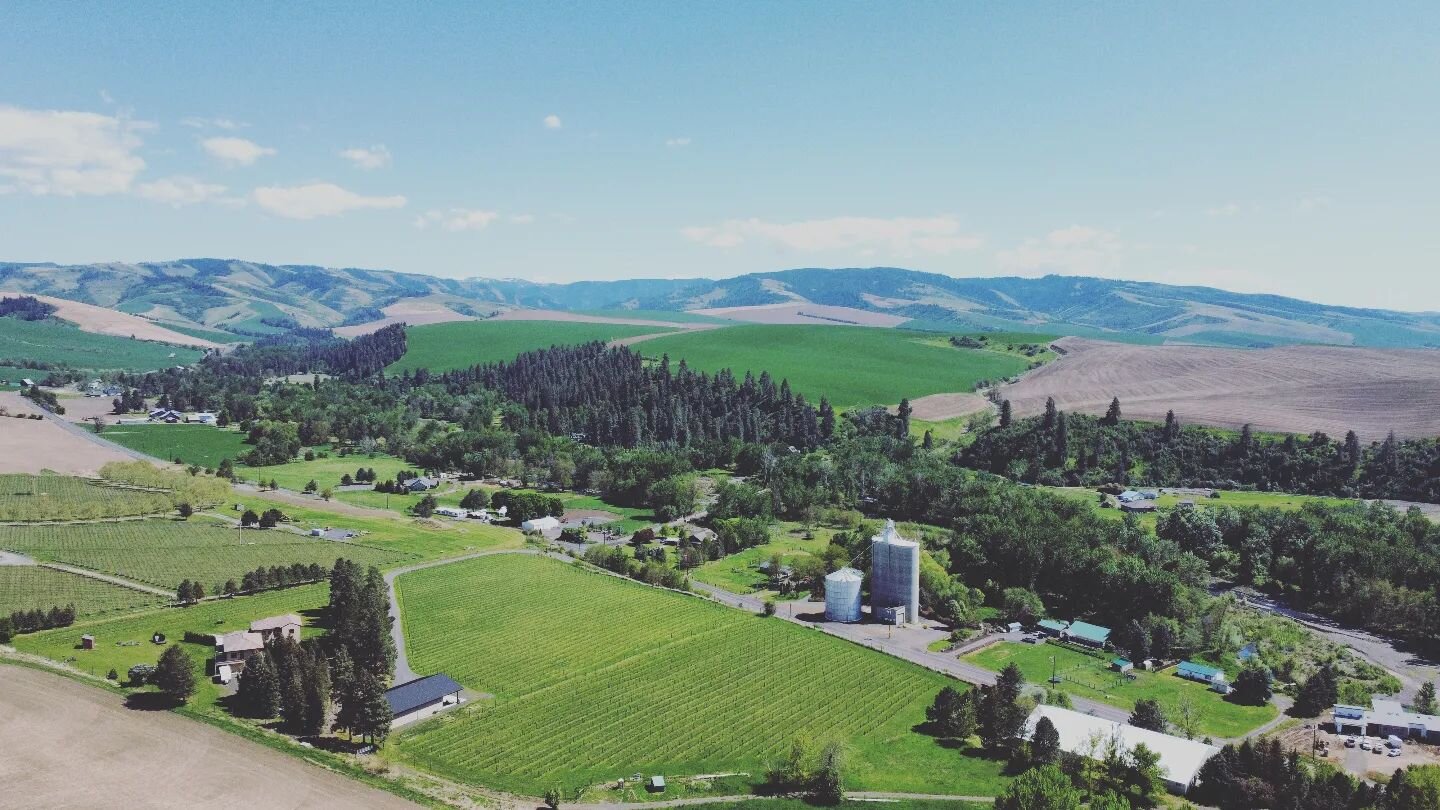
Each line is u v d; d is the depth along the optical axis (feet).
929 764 433.48
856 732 466.29
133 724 405.39
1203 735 468.34
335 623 551.59
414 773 394.32
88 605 569.23
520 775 404.98
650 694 504.02
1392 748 456.86
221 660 485.15
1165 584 644.27
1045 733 422.41
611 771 414.62
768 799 394.11
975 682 536.83
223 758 381.40
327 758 393.50
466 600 645.92
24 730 390.21
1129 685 547.08
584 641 579.48
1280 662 582.35
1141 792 400.06
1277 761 393.91
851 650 584.40
